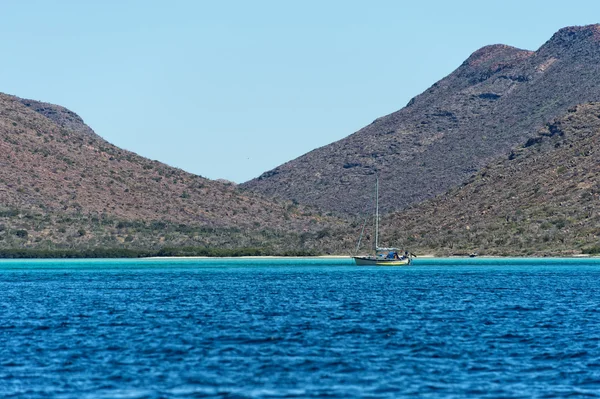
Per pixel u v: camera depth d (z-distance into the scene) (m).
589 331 178.38
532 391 123.81
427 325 189.12
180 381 129.88
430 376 133.25
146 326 189.25
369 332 178.12
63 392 123.12
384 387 126.25
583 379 131.12
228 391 123.81
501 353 151.88
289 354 151.62
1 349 157.12
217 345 161.38
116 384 128.00
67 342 165.50
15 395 121.62
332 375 134.00
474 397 120.62
